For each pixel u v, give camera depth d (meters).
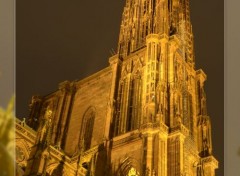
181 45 77.94
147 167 51.12
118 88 70.25
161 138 55.06
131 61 72.44
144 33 78.25
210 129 70.81
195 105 74.00
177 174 52.25
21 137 57.19
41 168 48.75
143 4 85.56
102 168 58.75
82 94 77.94
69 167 58.81
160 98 60.53
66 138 73.00
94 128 68.75
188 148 61.19
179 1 89.44
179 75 71.00
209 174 62.91
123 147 58.97
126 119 63.94
